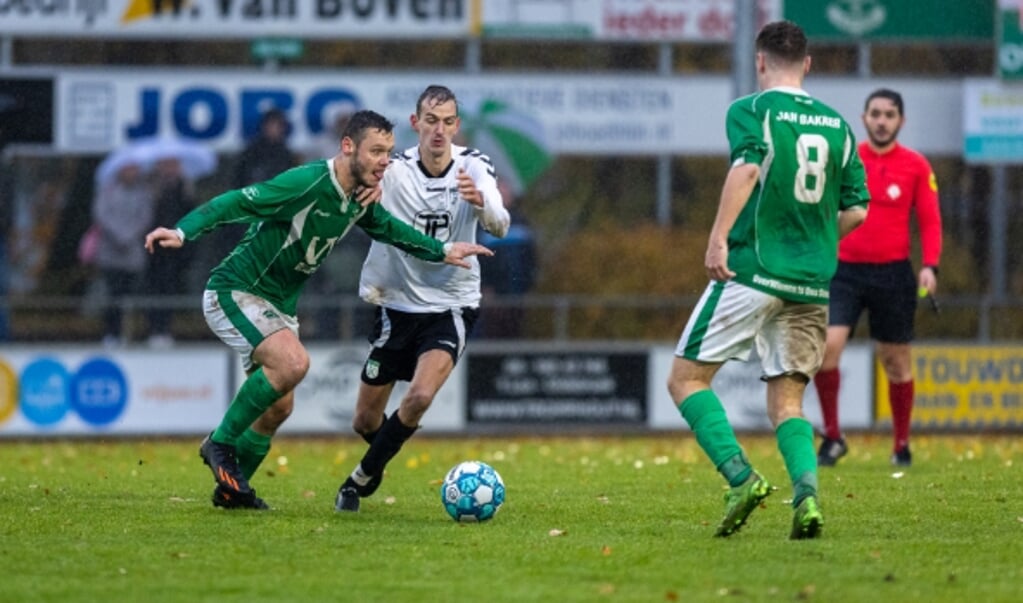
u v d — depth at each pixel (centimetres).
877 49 7175
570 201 7075
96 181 6762
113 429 5891
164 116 6366
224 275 3088
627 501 3431
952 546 2691
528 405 6000
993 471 4184
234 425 3111
